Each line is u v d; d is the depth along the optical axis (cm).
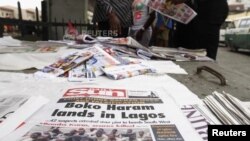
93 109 52
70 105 54
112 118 48
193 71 101
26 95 61
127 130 43
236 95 69
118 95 62
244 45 852
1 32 215
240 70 538
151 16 200
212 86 78
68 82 76
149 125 45
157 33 207
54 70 87
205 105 56
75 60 95
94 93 63
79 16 399
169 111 52
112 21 186
